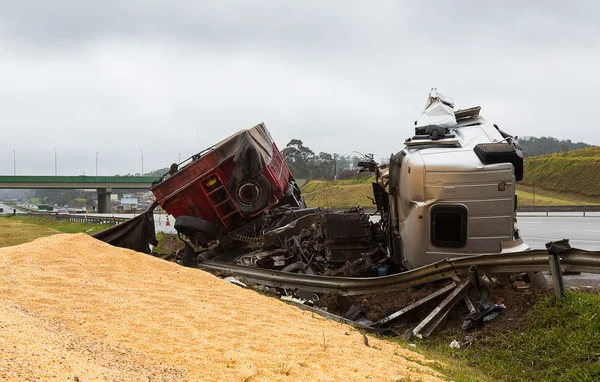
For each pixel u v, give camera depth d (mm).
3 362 3773
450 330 8211
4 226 38781
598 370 5773
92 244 10117
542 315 7270
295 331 6660
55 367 3908
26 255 8828
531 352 6738
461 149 10539
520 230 25797
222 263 13648
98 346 4953
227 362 5043
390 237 12125
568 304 7156
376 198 13766
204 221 15141
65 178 102812
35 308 6211
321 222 12688
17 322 4977
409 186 10359
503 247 8820
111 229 15391
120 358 4688
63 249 9469
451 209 9953
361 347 6488
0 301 6137
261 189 15188
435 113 11789
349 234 12398
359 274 12031
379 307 9734
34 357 4016
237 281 11523
